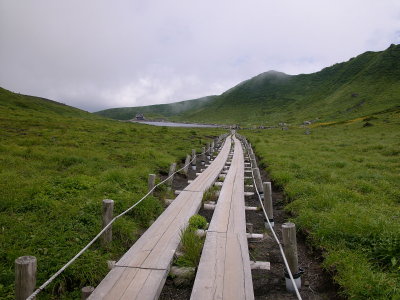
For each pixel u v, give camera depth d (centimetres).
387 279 572
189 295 606
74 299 579
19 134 2906
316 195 1123
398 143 3027
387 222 791
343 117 12231
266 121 18012
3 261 646
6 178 1174
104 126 4750
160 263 657
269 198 952
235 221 917
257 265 705
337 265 655
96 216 894
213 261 668
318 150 2905
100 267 652
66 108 11900
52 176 1274
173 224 893
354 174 1582
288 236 614
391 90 14550
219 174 1748
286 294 622
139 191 1184
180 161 2209
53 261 649
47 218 852
